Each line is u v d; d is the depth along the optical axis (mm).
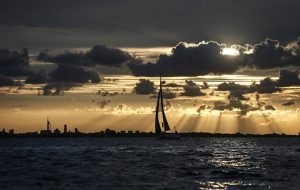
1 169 93875
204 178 79375
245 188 68750
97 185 70625
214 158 132000
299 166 105750
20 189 67250
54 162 111750
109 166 100625
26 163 108750
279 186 70750
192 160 122312
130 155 142125
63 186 69750
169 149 190875
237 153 162375
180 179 77812
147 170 92188
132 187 68750
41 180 76188
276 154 156625
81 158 126812
